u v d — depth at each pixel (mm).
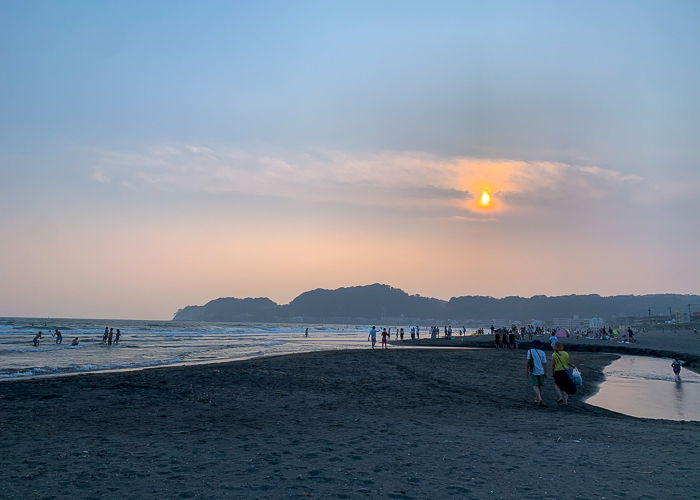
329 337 113375
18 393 13961
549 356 36031
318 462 6688
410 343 70812
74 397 13242
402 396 14586
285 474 6047
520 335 70250
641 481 5840
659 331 139750
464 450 7504
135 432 8727
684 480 5891
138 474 5961
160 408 11594
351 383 17547
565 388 13781
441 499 5121
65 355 39312
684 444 8109
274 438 8328
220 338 94062
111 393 14031
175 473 6035
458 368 25266
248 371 20828
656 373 26641
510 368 26391
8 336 76750
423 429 9359
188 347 56250
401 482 5750
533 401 14547
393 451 7406
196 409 11508
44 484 5512
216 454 7094
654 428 9820
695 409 14031
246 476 5934
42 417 10266
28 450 7238
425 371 23078
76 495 5125
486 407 12828
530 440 8336
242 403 12570
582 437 8688
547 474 6145
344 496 5184
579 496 5254
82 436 8336
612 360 37344
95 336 81312
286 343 72438
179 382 16750
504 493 5348
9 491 5234
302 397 13891
